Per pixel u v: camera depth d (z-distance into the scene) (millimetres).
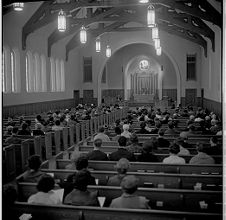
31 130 11422
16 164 8438
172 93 32250
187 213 3459
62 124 12867
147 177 5168
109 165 6102
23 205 3816
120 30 27406
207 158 6191
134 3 16953
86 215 3678
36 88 21328
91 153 6523
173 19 20703
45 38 22375
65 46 26438
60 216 3736
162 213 3492
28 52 20109
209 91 23375
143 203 3900
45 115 17609
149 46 32031
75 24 22281
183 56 28094
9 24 17094
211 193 4246
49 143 9766
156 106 28422
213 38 20875
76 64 29188
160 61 32219
